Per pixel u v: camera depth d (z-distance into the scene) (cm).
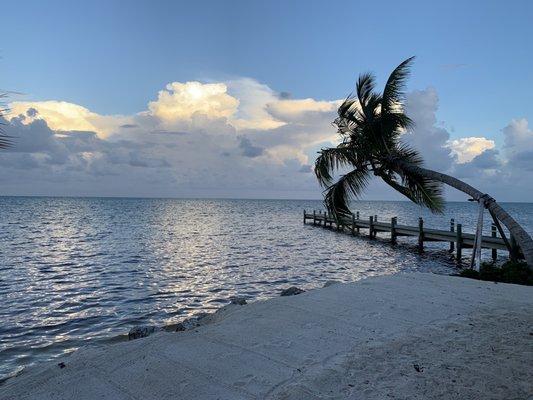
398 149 1593
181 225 5731
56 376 504
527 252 1127
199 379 483
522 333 652
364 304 805
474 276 1262
